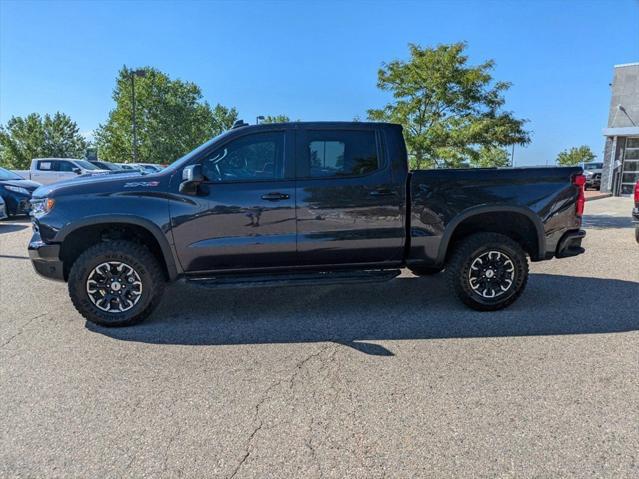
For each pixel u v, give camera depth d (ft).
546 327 14.61
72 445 8.89
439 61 35.55
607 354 12.56
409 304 17.19
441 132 34.35
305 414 9.83
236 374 11.69
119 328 15.05
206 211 14.78
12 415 9.95
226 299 18.12
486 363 12.10
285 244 15.15
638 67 68.90
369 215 15.40
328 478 7.90
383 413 9.82
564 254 16.40
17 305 17.65
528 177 15.83
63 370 12.05
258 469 8.15
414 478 7.86
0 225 40.45
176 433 9.23
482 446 8.66
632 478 7.78
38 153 224.94
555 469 8.02
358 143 15.48
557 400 10.23
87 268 14.57
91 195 14.65
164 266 15.61
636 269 22.47
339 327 14.90
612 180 74.13
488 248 15.69
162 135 200.34
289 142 15.25
